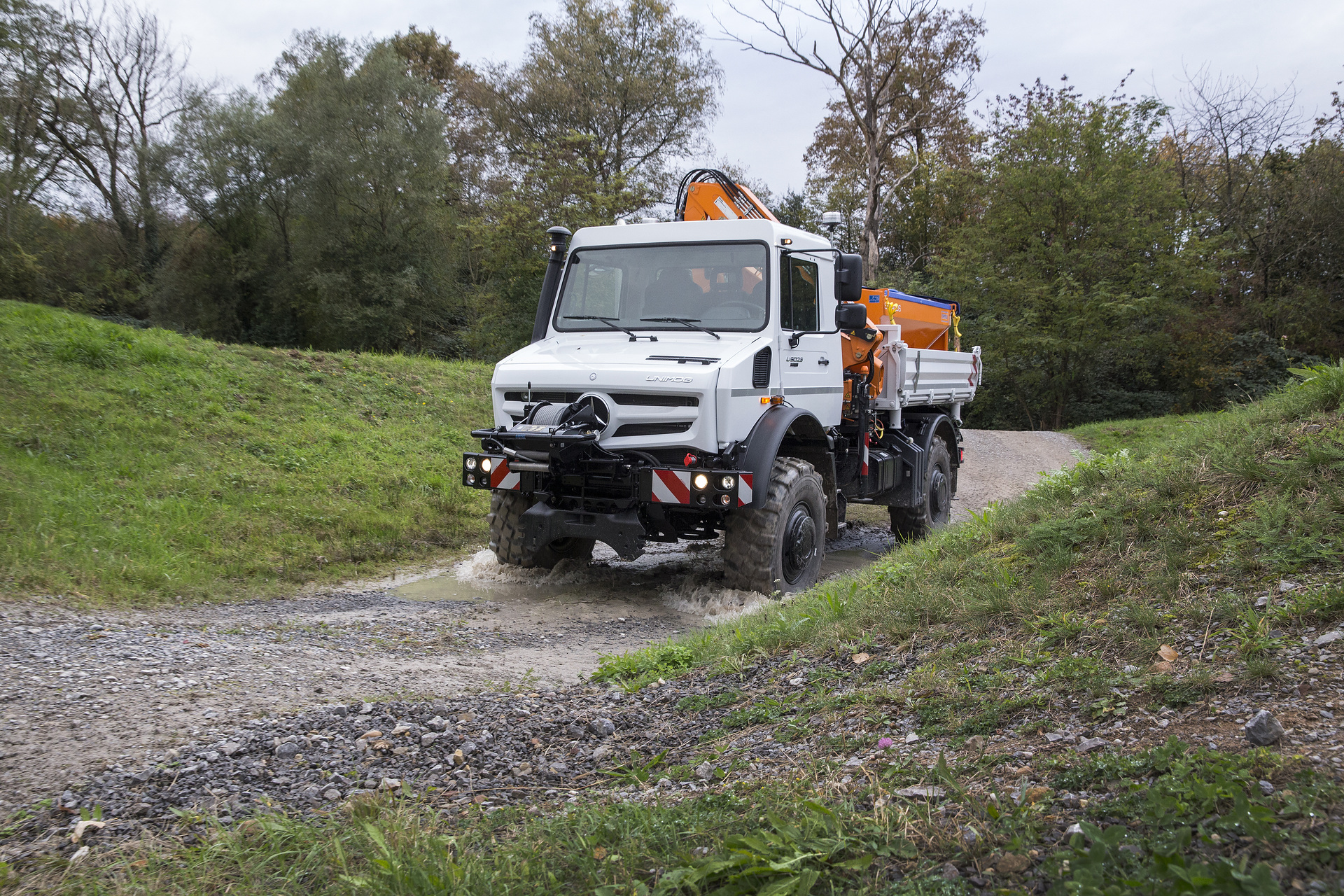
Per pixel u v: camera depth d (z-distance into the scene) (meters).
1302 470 3.96
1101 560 4.05
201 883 2.40
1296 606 3.08
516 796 3.05
